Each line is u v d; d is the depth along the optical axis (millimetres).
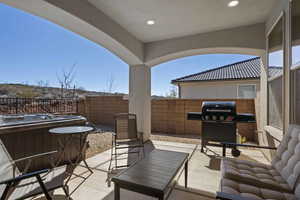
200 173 2709
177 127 5832
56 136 2908
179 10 2975
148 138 4984
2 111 5496
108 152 3730
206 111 3584
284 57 2357
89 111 7773
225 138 3447
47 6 2207
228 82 7402
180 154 2271
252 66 8133
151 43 4555
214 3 2746
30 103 6102
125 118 3627
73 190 2184
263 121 3619
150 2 2734
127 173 1647
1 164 2072
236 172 1725
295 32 2090
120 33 3590
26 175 1357
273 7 2832
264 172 1812
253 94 6961
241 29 3590
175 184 2318
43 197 2021
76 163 2887
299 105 2096
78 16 2527
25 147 2486
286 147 1862
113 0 2686
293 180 1470
